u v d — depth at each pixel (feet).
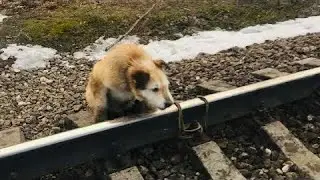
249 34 17.69
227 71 14.48
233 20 18.56
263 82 11.85
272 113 11.87
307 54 15.53
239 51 16.16
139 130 10.52
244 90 11.46
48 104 13.16
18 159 9.51
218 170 10.07
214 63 15.20
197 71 14.67
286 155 10.55
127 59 11.19
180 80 14.07
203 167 10.18
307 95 12.41
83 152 10.07
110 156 10.32
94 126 10.16
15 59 15.57
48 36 16.80
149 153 10.64
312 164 10.23
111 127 10.16
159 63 11.79
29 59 15.60
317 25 18.39
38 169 9.74
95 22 17.71
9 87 14.17
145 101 11.09
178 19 18.22
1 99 13.47
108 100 11.43
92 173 10.25
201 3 19.81
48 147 9.69
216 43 16.93
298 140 10.90
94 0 20.25
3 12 19.08
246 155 10.71
